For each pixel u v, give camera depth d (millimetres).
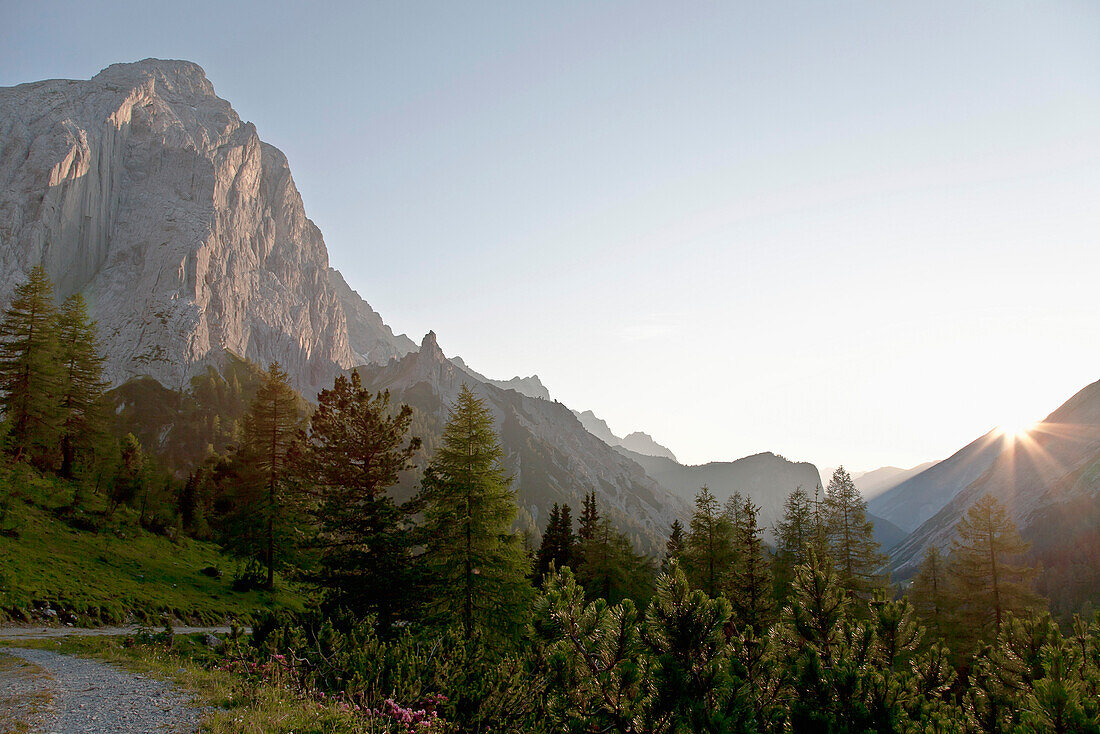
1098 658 10820
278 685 12773
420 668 12898
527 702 11578
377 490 30734
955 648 33844
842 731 8445
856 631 10969
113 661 16609
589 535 58906
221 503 66750
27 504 39156
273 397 46406
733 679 8648
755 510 39062
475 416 29672
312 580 28969
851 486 44031
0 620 23344
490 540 28250
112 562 36281
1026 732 7613
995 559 35125
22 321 48938
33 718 10617
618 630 9117
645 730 8320
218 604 36531
